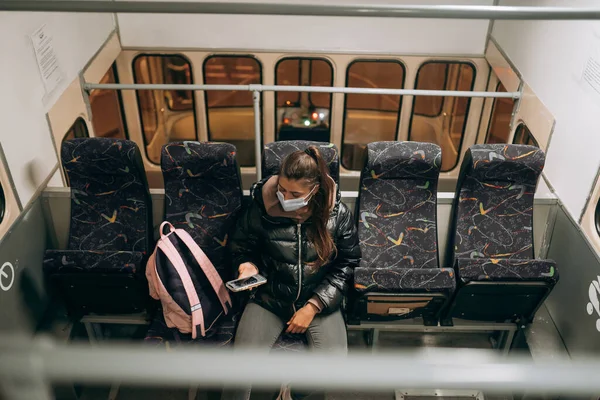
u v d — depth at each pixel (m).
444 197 2.91
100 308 2.78
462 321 2.83
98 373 0.48
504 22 4.26
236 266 2.41
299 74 4.84
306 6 1.86
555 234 2.96
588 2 2.82
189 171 2.67
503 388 0.49
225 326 2.58
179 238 2.46
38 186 2.96
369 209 2.79
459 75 4.86
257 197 2.26
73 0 1.84
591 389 0.49
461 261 2.54
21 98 2.87
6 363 0.48
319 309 2.36
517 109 3.88
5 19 2.74
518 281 2.49
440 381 0.50
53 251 2.57
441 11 1.83
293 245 2.29
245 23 4.57
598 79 2.66
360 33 4.62
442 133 5.27
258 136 3.46
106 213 2.79
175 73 4.84
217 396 2.74
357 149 5.36
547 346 2.78
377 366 0.51
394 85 4.91
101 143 2.63
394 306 2.59
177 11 1.85
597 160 2.62
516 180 2.75
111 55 4.42
